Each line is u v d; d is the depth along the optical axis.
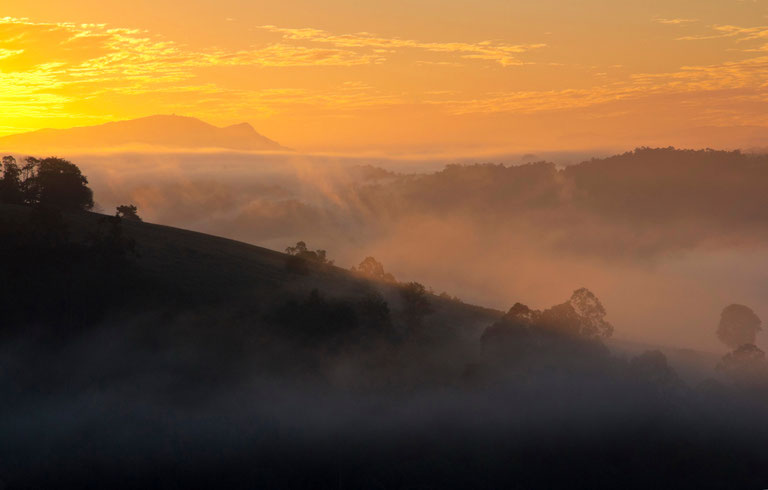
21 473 70.25
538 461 75.62
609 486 73.75
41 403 79.94
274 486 72.50
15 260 100.06
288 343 94.88
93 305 96.25
